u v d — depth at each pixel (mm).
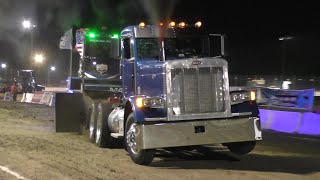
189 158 10891
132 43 10945
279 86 38312
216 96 9812
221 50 11211
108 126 12297
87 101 15078
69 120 15477
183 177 8617
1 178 8320
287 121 16344
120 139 12328
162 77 9781
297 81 37062
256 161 10453
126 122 10398
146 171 9195
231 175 8812
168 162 10312
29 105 30812
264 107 17969
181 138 9516
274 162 10312
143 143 9398
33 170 9031
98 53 15148
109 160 10391
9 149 11484
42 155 10758
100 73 15078
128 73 11328
